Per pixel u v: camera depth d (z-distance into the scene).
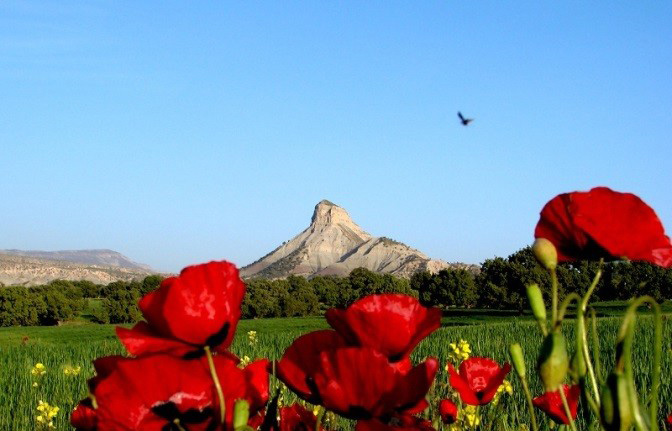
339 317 1.43
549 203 1.32
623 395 1.11
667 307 42.09
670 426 2.26
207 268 1.35
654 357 1.16
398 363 1.42
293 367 1.45
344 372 1.28
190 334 1.35
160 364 1.31
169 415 1.32
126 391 1.31
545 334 1.30
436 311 1.39
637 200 1.26
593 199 1.27
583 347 1.22
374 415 1.29
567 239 1.31
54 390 12.02
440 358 15.88
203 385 1.34
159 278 101.50
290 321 85.50
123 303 95.50
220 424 1.32
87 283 145.25
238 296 1.40
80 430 1.44
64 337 63.06
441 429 3.24
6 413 10.04
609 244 1.24
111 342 31.31
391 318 1.38
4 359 23.92
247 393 1.41
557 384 1.23
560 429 2.02
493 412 3.44
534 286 1.30
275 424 1.52
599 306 63.03
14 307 89.81
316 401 1.44
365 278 110.00
